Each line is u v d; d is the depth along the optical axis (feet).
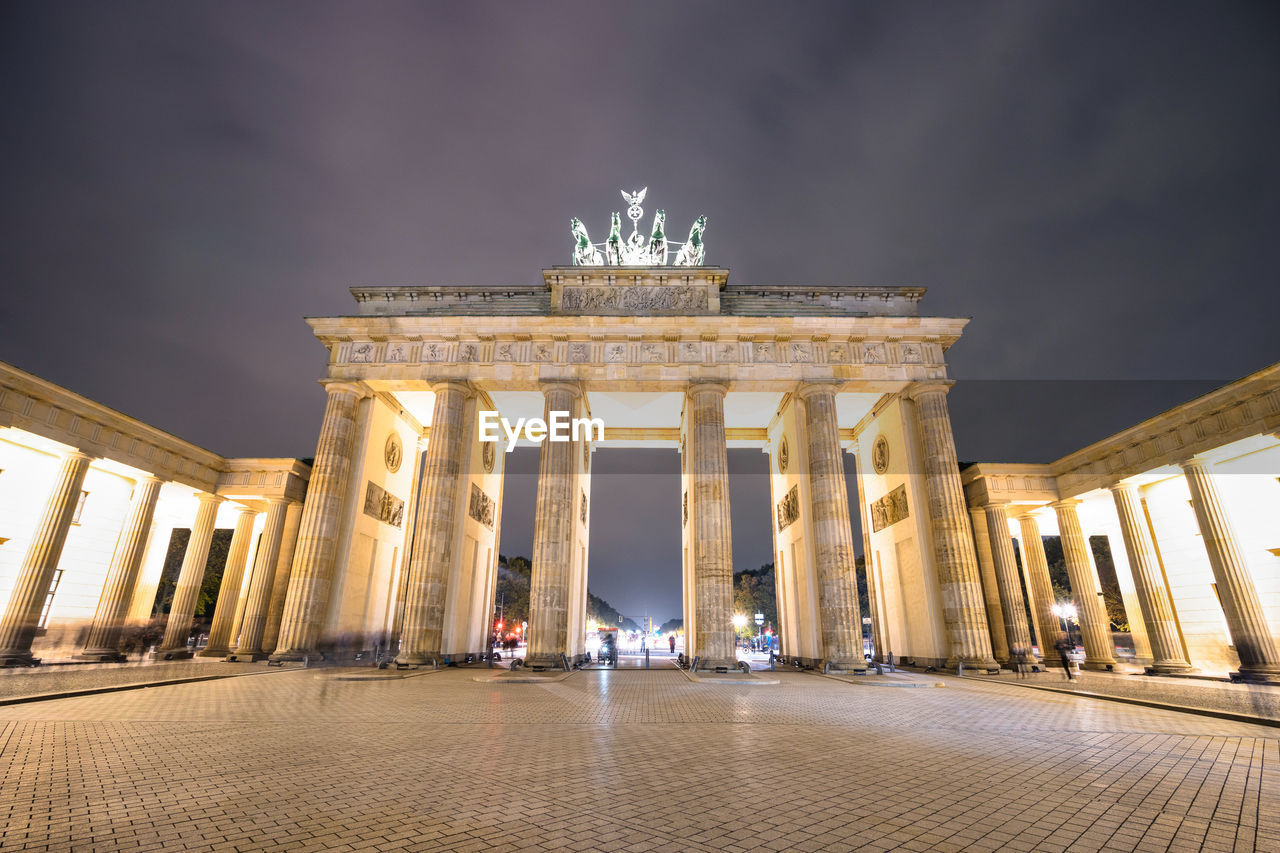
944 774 35.83
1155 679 110.83
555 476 128.88
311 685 83.20
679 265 154.40
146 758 37.78
